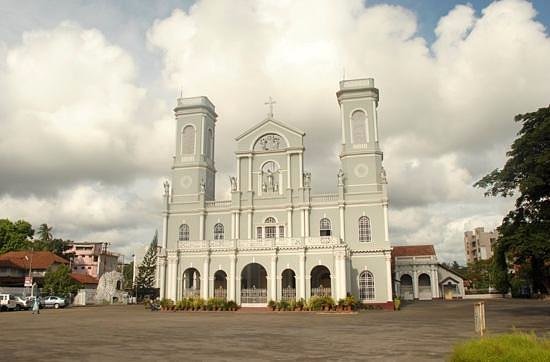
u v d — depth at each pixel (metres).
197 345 18.42
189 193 56.00
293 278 47.88
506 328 23.14
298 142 53.94
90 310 49.41
